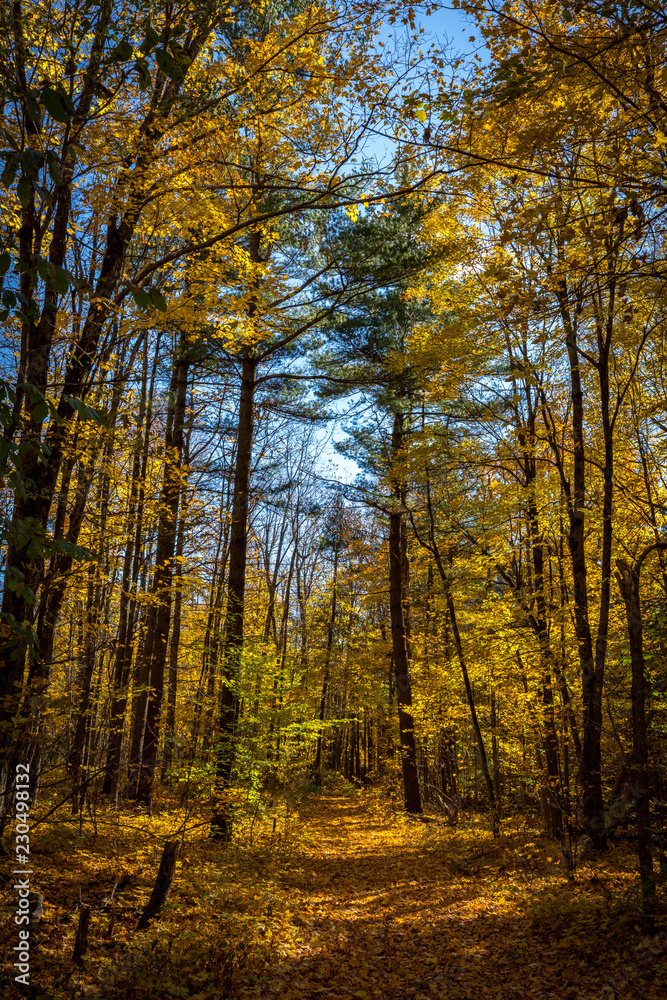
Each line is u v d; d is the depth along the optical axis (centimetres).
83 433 712
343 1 621
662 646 923
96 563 764
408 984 539
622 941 555
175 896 669
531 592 1022
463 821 1373
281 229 1209
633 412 920
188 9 600
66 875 666
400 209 1133
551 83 459
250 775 960
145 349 1092
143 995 449
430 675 1393
